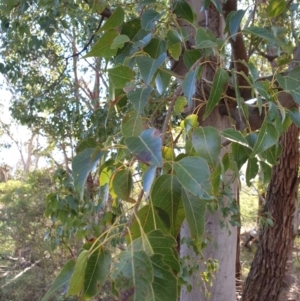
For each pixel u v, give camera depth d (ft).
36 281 19.43
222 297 8.59
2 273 20.90
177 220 2.71
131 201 2.84
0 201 23.86
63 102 19.36
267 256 15.65
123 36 3.22
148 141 2.28
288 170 15.15
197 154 2.89
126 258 2.09
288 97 4.15
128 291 2.00
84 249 2.35
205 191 2.28
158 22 3.74
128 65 3.44
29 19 12.80
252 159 3.76
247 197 26.81
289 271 19.19
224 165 3.58
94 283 2.25
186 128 3.05
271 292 15.55
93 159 2.50
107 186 3.06
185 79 2.99
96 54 3.69
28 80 19.99
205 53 3.17
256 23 9.80
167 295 2.09
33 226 20.52
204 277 7.78
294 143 15.03
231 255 8.77
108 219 6.03
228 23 3.49
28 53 17.72
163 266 2.15
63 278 2.35
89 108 19.84
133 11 9.02
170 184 2.67
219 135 2.83
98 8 4.62
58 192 8.98
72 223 8.86
